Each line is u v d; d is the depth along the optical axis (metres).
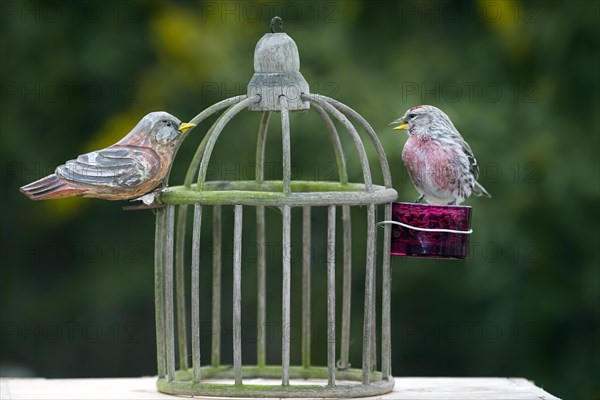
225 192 6.95
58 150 13.42
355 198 7.01
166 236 7.21
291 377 8.09
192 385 7.14
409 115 8.05
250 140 12.30
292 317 12.78
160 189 7.23
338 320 12.64
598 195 12.41
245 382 7.98
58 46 13.23
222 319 12.97
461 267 12.49
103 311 13.83
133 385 7.95
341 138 11.86
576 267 12.78
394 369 13.29
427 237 7.29
